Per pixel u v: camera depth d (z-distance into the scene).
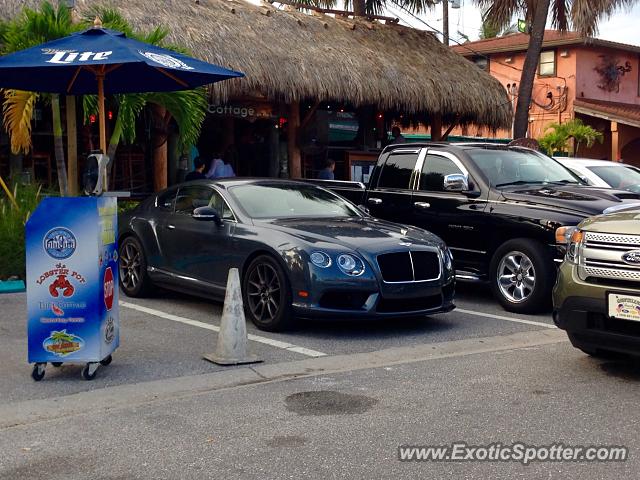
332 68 15.21
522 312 8.99
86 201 5.92
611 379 6.13
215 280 8.55
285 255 7.64
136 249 9.72
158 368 6.46
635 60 33.34
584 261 6.11
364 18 19.11
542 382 6.05
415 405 5.46
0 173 14.08
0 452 4.63
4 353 6.95
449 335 7.89
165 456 4.53
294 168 17.34
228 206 8.66
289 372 6.41
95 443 4.77
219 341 6.67
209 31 14.14
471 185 9.80
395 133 19.36
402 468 4.30
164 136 14.98
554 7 20.44
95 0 13.67
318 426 5.03
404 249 7.77
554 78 31.56
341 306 7.52
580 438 4.76
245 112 16.59
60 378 6.14
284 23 16.17
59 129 11.01
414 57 17.80
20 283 10.10
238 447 4.66
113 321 6.38
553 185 9.95
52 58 6.82
